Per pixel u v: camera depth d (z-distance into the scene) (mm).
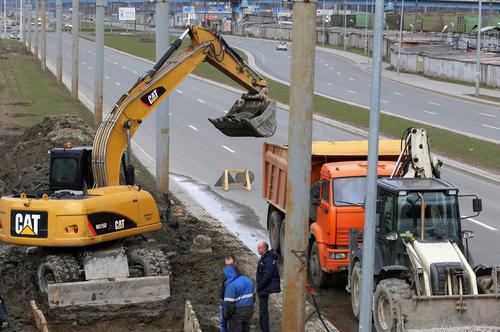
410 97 74250
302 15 14688
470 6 180500
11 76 86312
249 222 28359
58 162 21406
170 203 28031
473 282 16391
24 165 36406
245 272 21781
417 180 18516
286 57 121125
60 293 18219
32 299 19156
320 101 66438
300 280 15453
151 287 18812
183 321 18031
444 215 17656
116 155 21188
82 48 133000
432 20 154625
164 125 30406
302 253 15383
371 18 170125
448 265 16406
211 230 26609
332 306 19688
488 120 57625
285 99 67938
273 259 17016
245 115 22953
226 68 23250
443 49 115312
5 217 19109
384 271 17047
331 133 49594
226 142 46406
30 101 64750
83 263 19281
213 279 20938
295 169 15156
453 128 52406
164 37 29844
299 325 15586
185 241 24672
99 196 19328
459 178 36344
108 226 19250
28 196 19609
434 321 15961
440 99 73125
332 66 109625
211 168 38656
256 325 17906
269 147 25281
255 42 161500
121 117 21328
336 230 20000
